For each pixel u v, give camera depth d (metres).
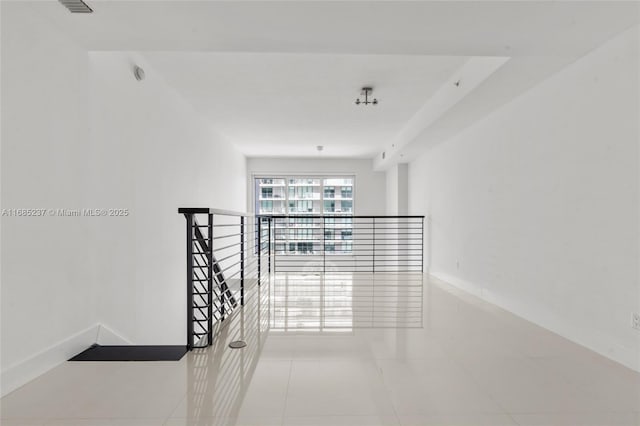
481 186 3.72
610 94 2.08
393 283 4.57
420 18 1.87
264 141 5.93
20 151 1.73
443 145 4.84
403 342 2.36
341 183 7.93
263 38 2.10
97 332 2.28
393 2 1.73
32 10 1.79
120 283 2.55
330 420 1.45
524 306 2.96
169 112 3.43
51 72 1.92
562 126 2.48
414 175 6.22
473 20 1.88
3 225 1.64
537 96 2.76
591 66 2.22
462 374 1.88
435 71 3.11
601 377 1.85
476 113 3.48
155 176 3.12
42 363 1.83
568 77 2.42
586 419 1.46
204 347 2.22
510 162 3.15
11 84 1.68
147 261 2.96
